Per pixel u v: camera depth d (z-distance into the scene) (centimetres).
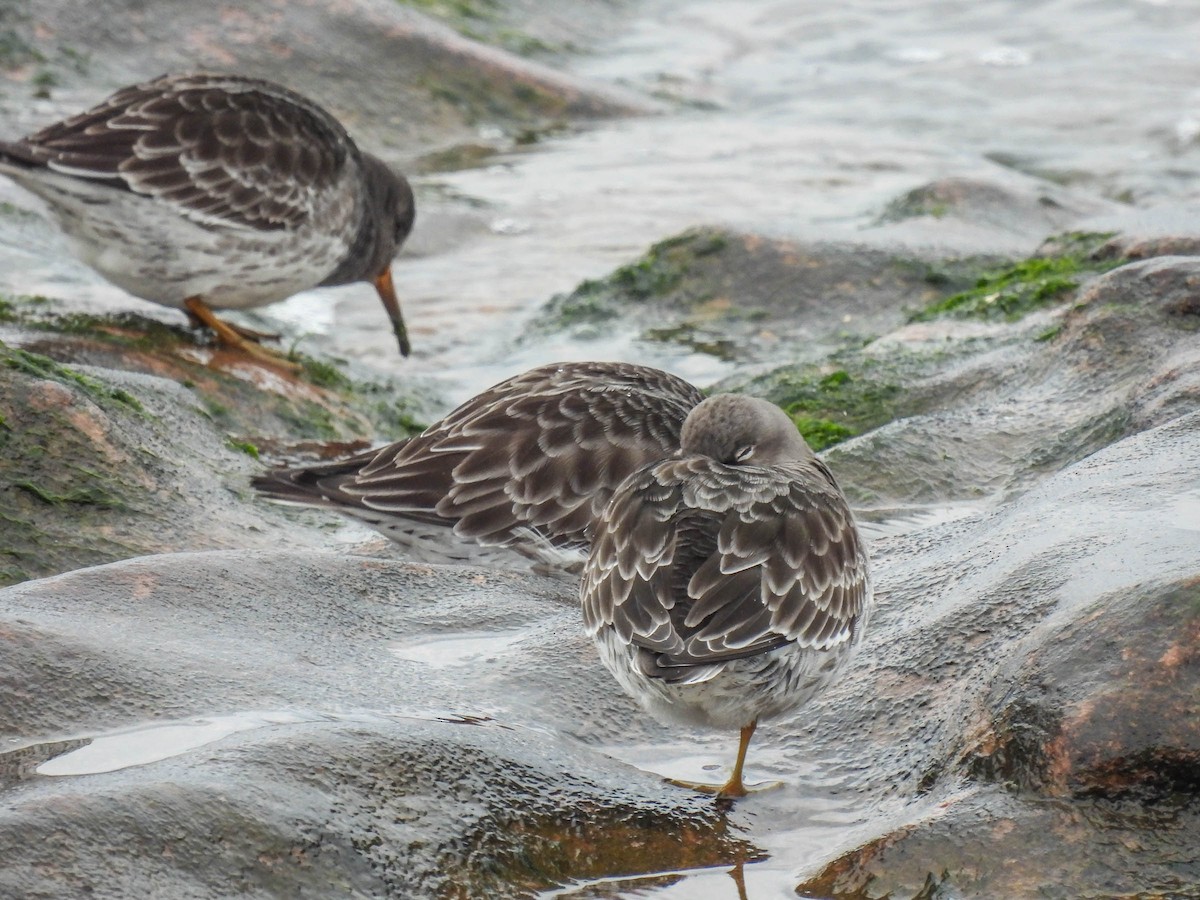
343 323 1880
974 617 854
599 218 2175
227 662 844
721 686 779
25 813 664
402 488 1117
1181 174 2338
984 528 999
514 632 964
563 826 752
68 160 1445
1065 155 2411
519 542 1109
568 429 1120
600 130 2547
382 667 894
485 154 2434
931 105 2638
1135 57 2780
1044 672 751
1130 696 719
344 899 676
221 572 946
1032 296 1569
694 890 730
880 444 1246
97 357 1441
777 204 2211
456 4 2917
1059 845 701
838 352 1538
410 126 2475
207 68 2453
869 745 830
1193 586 746
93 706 778
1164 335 1294
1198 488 902
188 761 722
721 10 3127
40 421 1150
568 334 1819
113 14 2466
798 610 789
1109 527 871
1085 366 1305
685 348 1756
